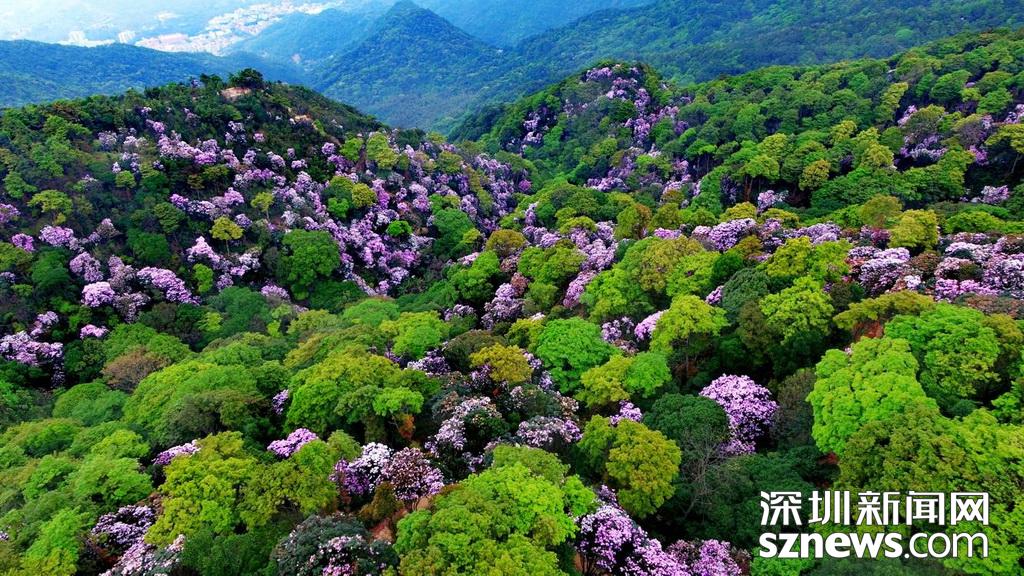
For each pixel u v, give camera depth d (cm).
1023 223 4319
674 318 3172
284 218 6656
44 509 2342
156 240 5722
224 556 1931
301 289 6178
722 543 2056
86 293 5119
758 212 6531
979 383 2209
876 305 2780
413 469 2306
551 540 1839
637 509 2172
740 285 3400
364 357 3231
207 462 2364
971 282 3112
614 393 2853
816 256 3350
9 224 5428
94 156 6278
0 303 4919
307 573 1716
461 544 1677
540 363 3344
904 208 5881
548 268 4881
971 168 6331
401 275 6831
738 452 2466
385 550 1777
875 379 2169
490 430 2647
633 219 5412
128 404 3497
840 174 6931
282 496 2145
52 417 3897
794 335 2853
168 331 5144
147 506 2364
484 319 4725
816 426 2223
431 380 3088
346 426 2884
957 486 1703
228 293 5612
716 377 3123
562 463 2339
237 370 3462
